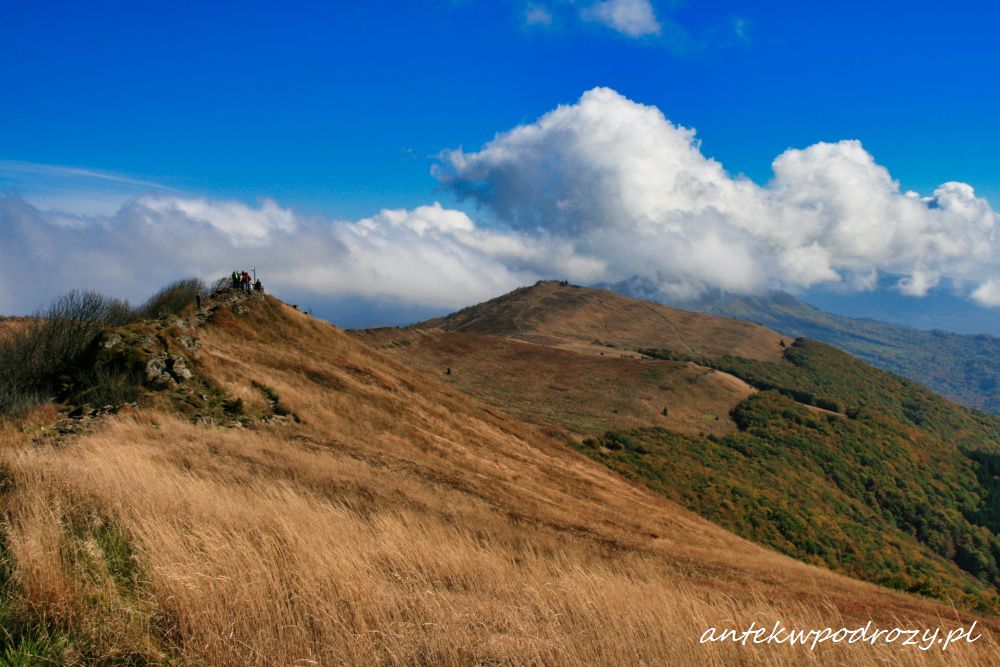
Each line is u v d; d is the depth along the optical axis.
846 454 120.38
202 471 14.88
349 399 34.94
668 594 8.57
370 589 7.02
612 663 6.02
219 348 35.03
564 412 108.88
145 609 5.90
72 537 6.91
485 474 31.67
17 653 4.77
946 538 104.88
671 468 79.38
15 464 9.11
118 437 18.33
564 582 8.41
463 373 130.88
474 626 6.70
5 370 24.42
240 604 6.02
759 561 25.20
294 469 18.22
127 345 26.91
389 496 17.59
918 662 7.18
